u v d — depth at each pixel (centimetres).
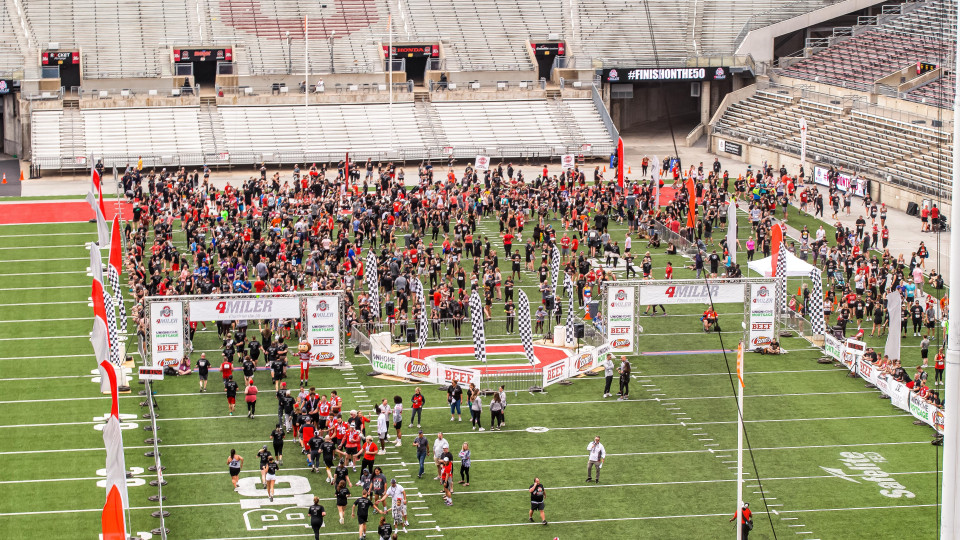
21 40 11131
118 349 5928
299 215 8462
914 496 4866
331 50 11475
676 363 6419
